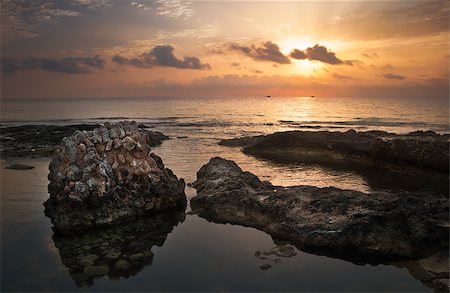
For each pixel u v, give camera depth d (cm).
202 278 1082
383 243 1209
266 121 7331
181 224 1509
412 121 6862
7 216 1568
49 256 1220
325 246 1238
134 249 1280
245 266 1152
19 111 11181
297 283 1055
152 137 4044
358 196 1451
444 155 2370
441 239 1191
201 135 4953
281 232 1348
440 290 1005
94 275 1098
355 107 13712
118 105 17000
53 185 1491
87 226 1448
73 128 4825
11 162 2870
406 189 2088
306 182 2248
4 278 1072
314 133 3378
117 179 1575
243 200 1548
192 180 2200
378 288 1029
